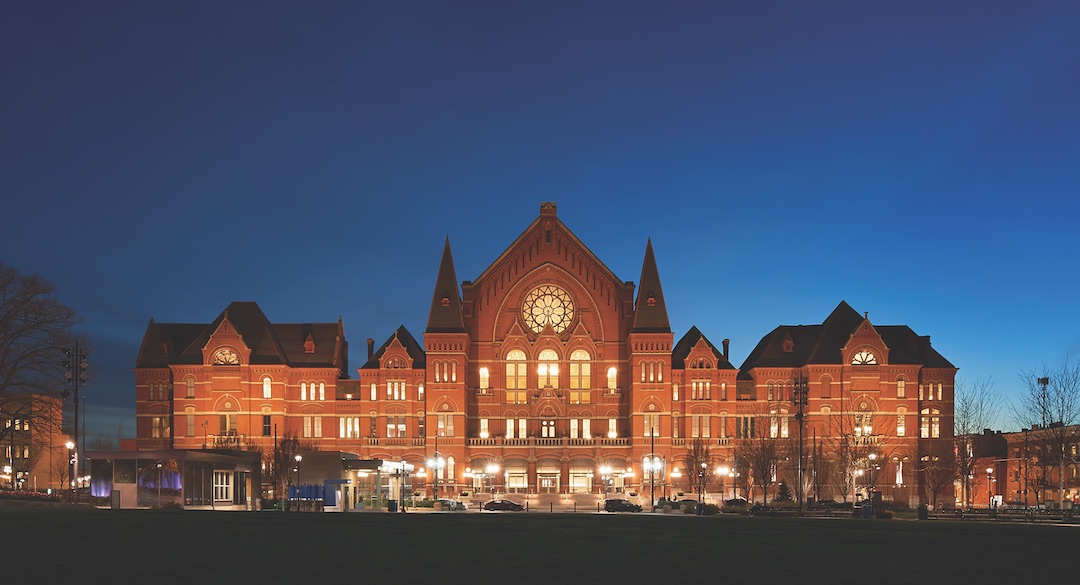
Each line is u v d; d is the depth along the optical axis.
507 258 162.25
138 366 159.75
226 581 36.72
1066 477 153.75
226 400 155.00
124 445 159.50
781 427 155.50
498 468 155.75
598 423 158.88
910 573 42.16
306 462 108.56
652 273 159.00
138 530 51.94
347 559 42.66
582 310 161.25
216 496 105.31
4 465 164.12
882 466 146.25
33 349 91.12
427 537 51.75
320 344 161.88
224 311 160.25
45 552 42.47
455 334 155.25
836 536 57.03
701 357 157.38
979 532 62.28
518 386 160.38
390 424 157.62
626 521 68.12
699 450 150.38
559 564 42.84
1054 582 40.62
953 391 156.00
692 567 42.78
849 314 160.25
